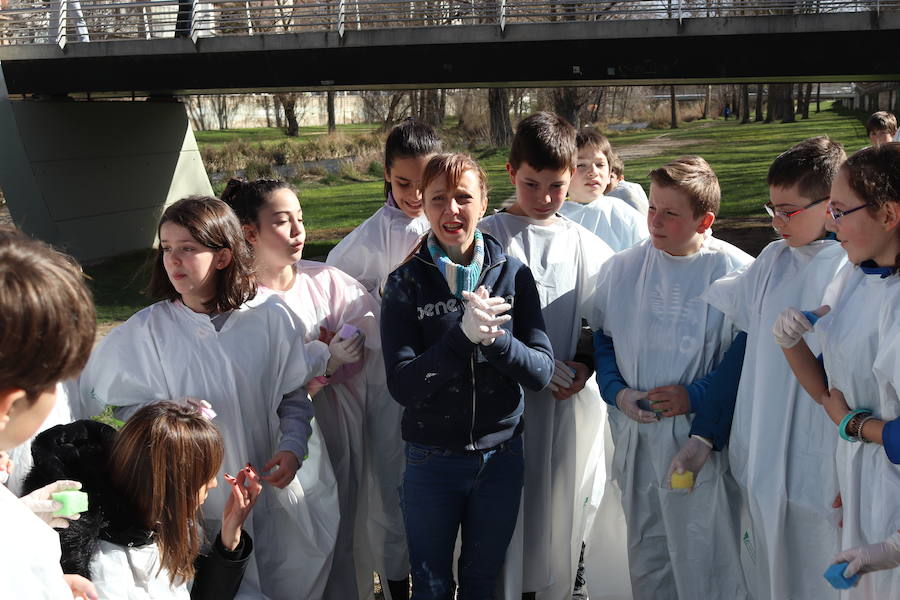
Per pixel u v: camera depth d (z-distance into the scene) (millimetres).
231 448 2807
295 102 29594
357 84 13648
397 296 2848
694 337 3031
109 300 11992
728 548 3043
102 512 2301
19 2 16781
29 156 15570
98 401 2814
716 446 2959
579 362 3324
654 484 3129
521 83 13492
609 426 3473
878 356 2145
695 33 11797
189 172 19188
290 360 2922
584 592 3803
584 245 3346
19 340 1189
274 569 2988
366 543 3545
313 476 3066
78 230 16344
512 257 2953
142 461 2328
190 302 2795
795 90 35656
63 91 15305
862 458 2277
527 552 3287
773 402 2719
